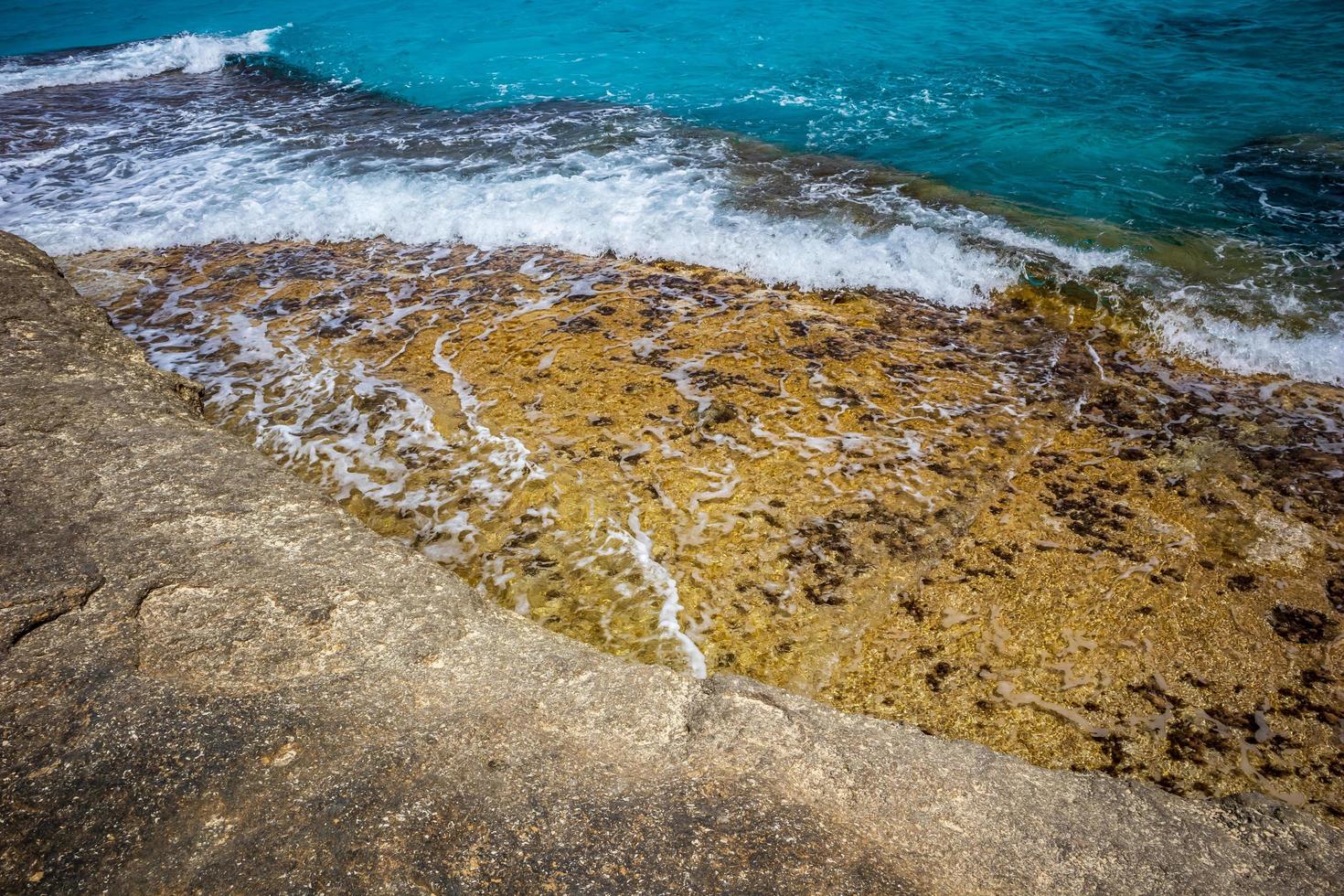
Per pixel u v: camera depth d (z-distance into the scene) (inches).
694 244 256.4
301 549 120.2
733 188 290.5
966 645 129.8
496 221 275.9
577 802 80.5
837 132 338.3
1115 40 418.3
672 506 158.2
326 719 88.5
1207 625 131.7
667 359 203.9
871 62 413.4
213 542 118.3
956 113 348.8
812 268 241.9
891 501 157.8
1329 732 115.7
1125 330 210.8
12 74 457.1
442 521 156.1
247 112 400.8
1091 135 320.8
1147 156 301.7
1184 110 338.0
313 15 564.1
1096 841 84.4
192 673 93.5
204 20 563.5
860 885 73.5
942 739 101.0
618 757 88.1
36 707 87.0
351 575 115.3
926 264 238.8
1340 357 195.5
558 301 233.1
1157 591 137.9
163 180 322.3
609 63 438.0
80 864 71.7
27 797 77.3
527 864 73.3
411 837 75.0
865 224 261.4
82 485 129.0
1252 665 125.5
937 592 139.1
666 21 498.6
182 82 450.6
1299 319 208.5
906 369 198.1
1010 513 154.5
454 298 237.3
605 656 108.2
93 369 173.6
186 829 75.0
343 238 278.7
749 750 91.4
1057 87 368.5
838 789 87.0
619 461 170.2
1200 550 145.5
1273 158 294.0
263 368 206.1
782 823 79.7
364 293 241.9
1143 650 128.3
